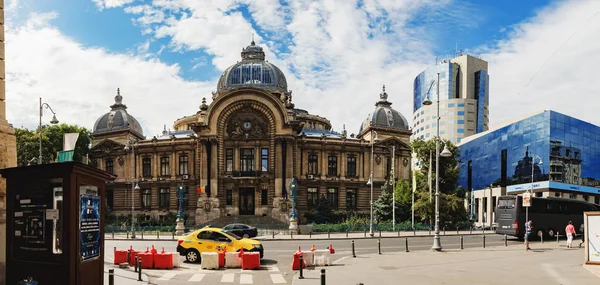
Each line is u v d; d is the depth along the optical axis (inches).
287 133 3002.0
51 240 595.2
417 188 3117.6
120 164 3378.4
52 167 585.6
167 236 2340.1
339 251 1524.4
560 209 2197.3
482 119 7140.8
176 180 3171.8
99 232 644.7
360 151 3334.2
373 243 1847.9
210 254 1101.7
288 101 3398.1
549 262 1202.0
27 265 598.2
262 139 3024.1
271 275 1006.4
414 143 3356.3
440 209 2903.5
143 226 2812.5
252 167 3041.3
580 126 3855.8
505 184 4065.0
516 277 952.3
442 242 1902.1
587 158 3895.2
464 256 1343.5
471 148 4778.5
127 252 1144.2
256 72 3494.1
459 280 914.7
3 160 832.3
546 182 3499.0
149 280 920.3
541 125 3627.0
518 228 1975.9
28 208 607.8
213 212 2903.5
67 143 672.4
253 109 3043.8
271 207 2947.8
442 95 7224.4
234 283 906.1
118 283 873.5
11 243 610.2
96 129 3582.7
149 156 3321.9
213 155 2972.4
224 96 3006.9
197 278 963.3
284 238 2090.3
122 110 3612.2
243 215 2945.4
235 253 1136.2
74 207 586.6
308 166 3208.7
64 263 577.3
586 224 1117.7
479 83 7214.6
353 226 2539.4
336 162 3280.0
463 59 7298.2
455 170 3233.3
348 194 3292.3
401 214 2997.0
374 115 3516.2
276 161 2972.4
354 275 975.0
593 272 1016.2
